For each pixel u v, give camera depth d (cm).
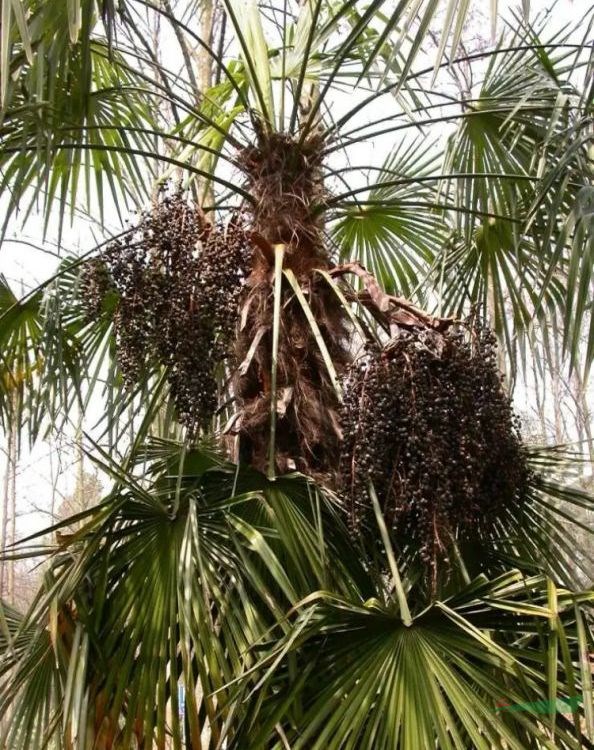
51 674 267
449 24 199
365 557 283
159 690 247
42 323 403
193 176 391
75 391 395
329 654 238
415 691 223
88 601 272
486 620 242
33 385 417
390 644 235
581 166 330
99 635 264
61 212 330
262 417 308
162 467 342
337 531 291
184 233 285
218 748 222
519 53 389
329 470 304
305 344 313
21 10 229
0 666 272
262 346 314
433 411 254
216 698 251
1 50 254
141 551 272
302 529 281
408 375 259
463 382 259
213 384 286
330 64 401
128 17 327
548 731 229
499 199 380
